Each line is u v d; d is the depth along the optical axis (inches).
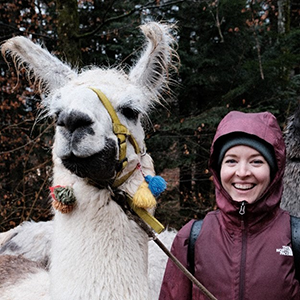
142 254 99.8
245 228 98.3
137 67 121.6
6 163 397.1
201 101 412.5
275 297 92.2
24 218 320.8
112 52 423.5
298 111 130.7
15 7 411.5
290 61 312.7
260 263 94.7
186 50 409.4
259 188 96.9
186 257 105.1
